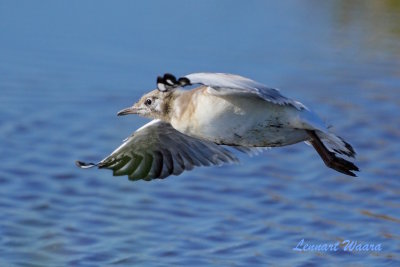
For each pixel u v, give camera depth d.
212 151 11.98
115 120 19.72
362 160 17.34
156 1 26.67
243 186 16.44
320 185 16.44
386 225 14.67
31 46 23.05
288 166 17.34
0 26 24.16
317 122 10.07
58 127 19.17
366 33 24.27
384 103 20.06
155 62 22.25
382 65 22.25
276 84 21.27
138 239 14.22
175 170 12.08
